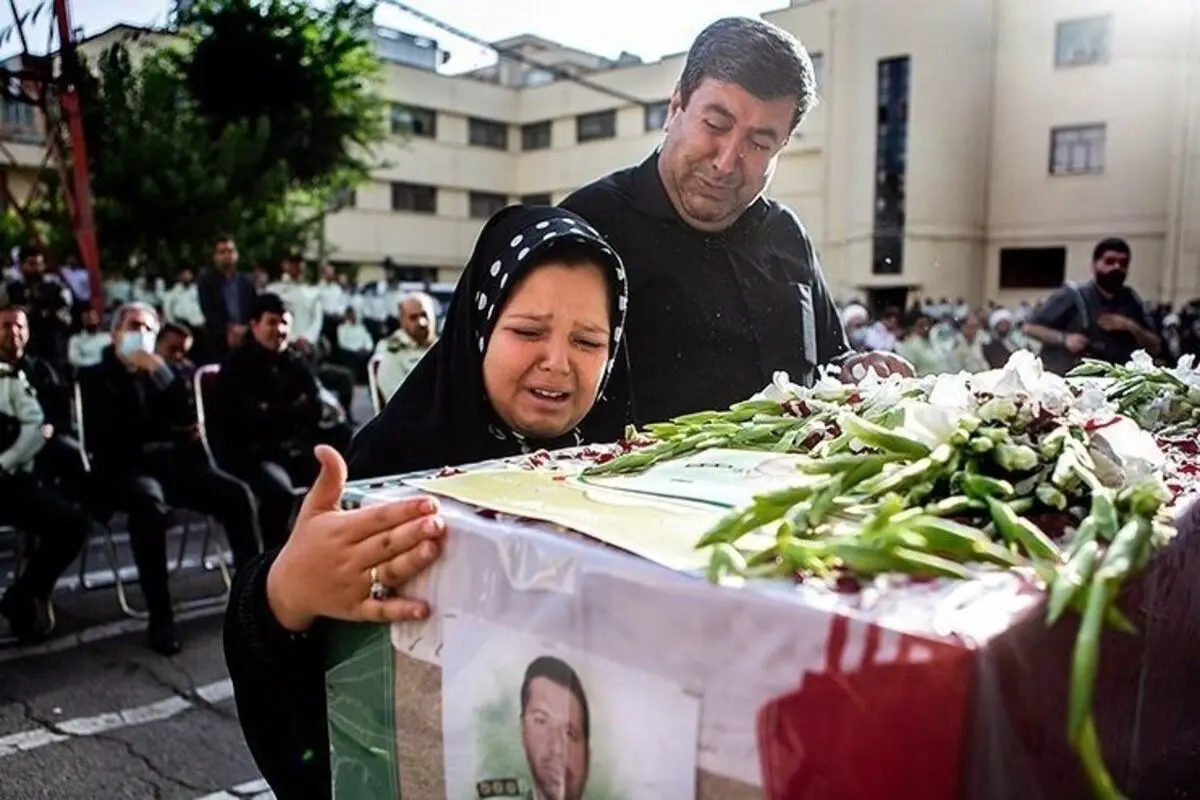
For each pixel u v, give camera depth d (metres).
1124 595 0.72
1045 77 23.42
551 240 1.14
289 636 0.94
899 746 0.55
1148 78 22.30
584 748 0.71
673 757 0.65
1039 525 0.76
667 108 1.83
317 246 21.55
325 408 5.16
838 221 25.16
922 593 0.62
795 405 1.20
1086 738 0.59
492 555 0.76
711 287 1.81
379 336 15.75
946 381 0.95
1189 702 0.93
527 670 0.74
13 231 15.83
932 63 23.30
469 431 1.23
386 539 0.81
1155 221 22.47
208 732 3.23
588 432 1.53
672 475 0.94
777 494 0.73
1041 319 5.08
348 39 18.02
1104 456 0.81
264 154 17.25
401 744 0.85
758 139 1.68
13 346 3.94
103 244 15.39
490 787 0.78
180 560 4.93
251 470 4.48
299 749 1.03
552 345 1.15
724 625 0.63
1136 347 4.98
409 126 28.53
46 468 4.50
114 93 13.97
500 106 33.34
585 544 0.71
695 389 1.77
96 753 3.08
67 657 3.83
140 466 4.12
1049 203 23.64
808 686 0.59
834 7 24.84
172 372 4.23
